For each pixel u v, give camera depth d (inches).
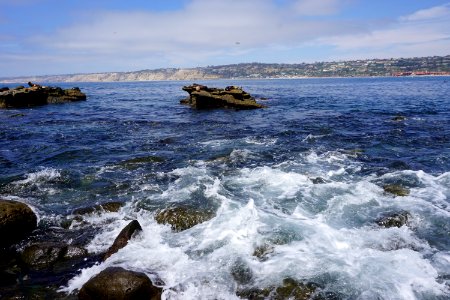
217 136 863.7
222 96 1502.2
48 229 379.2
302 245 329.7
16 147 751.1
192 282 283.3
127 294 255.1
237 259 311.1
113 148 740.0
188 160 635.5
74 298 272.2
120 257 315.0
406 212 390.6
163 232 369.4
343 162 613.6
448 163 600.4
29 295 275.1
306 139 809.5
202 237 353.1
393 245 332.5
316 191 465.1
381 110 1363.2
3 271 308.5
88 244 350.9
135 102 2000.5
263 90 3233.3
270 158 644.7
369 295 260.8
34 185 506.9
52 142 803.4
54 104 1845.5
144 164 612.4
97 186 504.7
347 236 346.3
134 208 426.0
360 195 445.7
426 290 266.5
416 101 1732.3
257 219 381.7
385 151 689.6
